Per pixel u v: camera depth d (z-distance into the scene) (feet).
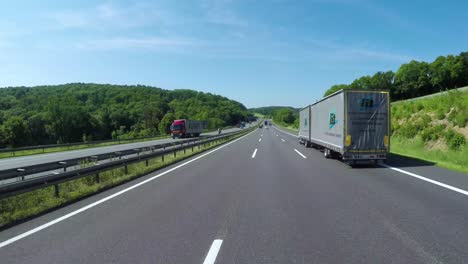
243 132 197.26
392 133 97.71
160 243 16.70
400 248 15.48
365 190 29.17
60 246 16.57
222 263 14.08
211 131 301.22
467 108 74.13
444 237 16.88
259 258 14.56
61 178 29.48
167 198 27.25
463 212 21.40
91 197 28.37
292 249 15.56
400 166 44.78
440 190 28.32
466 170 38.60
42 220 21.49
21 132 209.36
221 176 38.78
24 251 15.98
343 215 21.22
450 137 68.80
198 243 16.60
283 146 92.94
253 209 23.18
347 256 14.64
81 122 265.75
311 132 80.43
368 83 411.95
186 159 60.08
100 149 107.34
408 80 349.00
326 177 37.09
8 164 66.95
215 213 22.26
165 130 330.13
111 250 15.88
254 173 40.96
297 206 23.82
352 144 46.68
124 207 24.45
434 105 90.07
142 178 38.40
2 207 25.55
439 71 323.78
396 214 21.24
